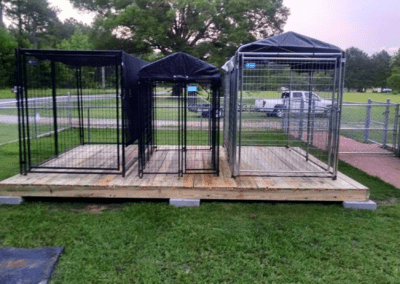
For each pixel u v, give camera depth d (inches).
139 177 183.6
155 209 161.0
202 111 321.4
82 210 161.6
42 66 215.9
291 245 127.3
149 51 979.3
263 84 193.2
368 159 290.8
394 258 119.1
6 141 346.3
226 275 108.0
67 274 107.5
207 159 234.5
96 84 248.2
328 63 180.1
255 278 106.7
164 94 403.5
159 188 168.9
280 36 178.7
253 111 212.1
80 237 132.3
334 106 184.9
